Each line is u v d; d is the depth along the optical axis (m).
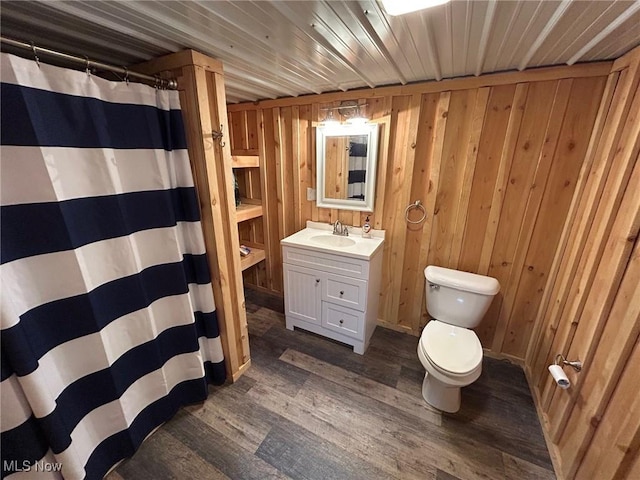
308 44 1.31
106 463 1.38
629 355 1.03
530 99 1.69
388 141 2.15
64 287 1.12
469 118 1.87
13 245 0.98
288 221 2.85
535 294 1.98
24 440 1.02
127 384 1.42
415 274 2.35
